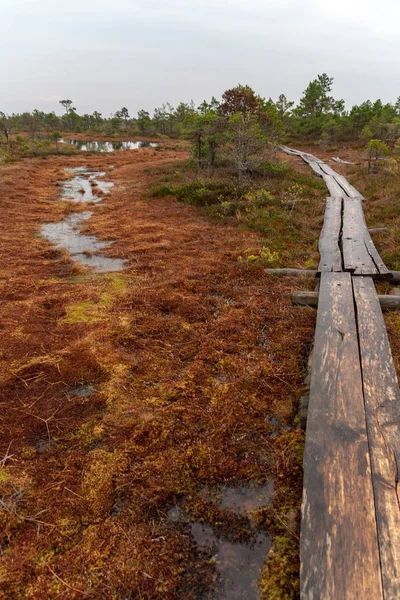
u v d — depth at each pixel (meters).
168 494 2.49
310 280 5.68
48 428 3.03
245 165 12.55
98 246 7.81
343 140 28.00
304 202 10.23
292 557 2.10
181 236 8.11
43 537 2.22
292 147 27.50
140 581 2.00
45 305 5.12
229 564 2.10
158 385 3.53
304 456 2.45
